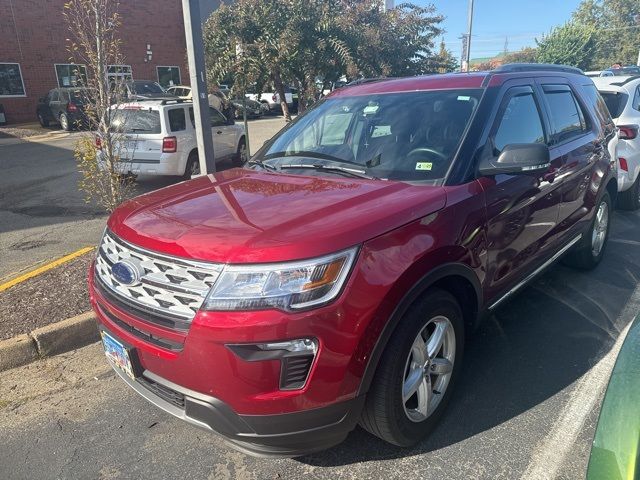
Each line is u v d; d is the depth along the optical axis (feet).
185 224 7.94
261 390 6.90
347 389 7.23
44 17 73.10
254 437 7.13
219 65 27.14
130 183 19.57
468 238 9.01
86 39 16.83
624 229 20.80
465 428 9.29
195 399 7.23
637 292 14.74
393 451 8.81
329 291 6.96
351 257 7.15
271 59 26.40
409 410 8.60
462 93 11.00
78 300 13.97
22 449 9.20
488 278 9.92
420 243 8.02
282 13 26.32
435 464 8.46
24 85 73.20
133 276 7.70
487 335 12.54
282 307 6.78
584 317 13.33
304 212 7.96
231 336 6.76
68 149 49.19
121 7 80.43
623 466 4.88
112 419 9.98
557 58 108.37
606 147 15.74
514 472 8.23
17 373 11.62
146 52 85.25
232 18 26.81
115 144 18.71
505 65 12.95
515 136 11.19
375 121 11.23
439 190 8.89
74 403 10.50
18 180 34.24
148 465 8.73
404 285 7.67
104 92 17.26
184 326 7.11
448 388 9.36
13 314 13.25
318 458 8.72
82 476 8.53
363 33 31.14
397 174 9.72
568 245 13.99
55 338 12.30
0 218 24.54
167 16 87.40
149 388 8.05
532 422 9.39
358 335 7.14
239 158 38.24
